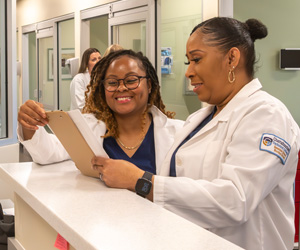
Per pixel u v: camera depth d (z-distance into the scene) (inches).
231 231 44.1
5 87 122.2
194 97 175.8
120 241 29.2
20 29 329.4
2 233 62.0
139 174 44.2
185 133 54.1
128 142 64.3
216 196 40.5
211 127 48.8
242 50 46.9
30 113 51.8
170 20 182.4
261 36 49.2
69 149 50.8
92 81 65.1
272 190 44.8
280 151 40.8
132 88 60.4
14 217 61.9
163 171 53.9
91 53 179.2
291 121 43.9
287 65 156.9
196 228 31.7
